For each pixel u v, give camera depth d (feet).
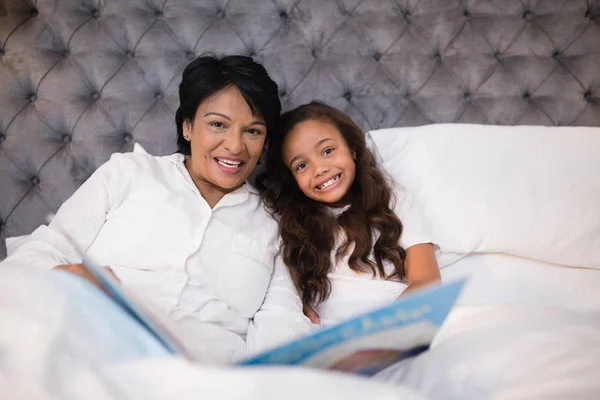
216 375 1.67
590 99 4.68
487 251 3.81
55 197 4.17
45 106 4.18
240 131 3.19
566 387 1.94
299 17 4.50
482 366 2.13
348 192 3.85
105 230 3.10
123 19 4.32
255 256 3.28
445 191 3.86
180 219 3.11
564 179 3.86
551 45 4.65
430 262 3.47
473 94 4.64
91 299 2.14
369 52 4.57
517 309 2.54
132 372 1.72
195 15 4.40
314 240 3.60
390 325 1.83
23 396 1.55
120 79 4.28
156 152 4.30
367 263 3.48
